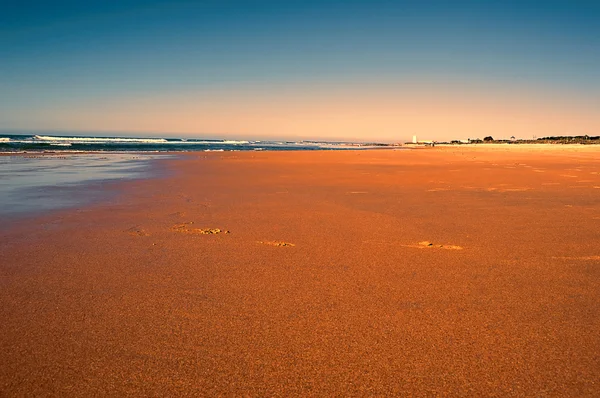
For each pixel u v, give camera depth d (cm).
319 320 323
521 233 604
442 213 760
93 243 545
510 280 410
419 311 339
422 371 255
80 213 748
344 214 752
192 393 235
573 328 309
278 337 297
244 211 779
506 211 779
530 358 269
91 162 2102
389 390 238
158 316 329
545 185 1181
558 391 236
